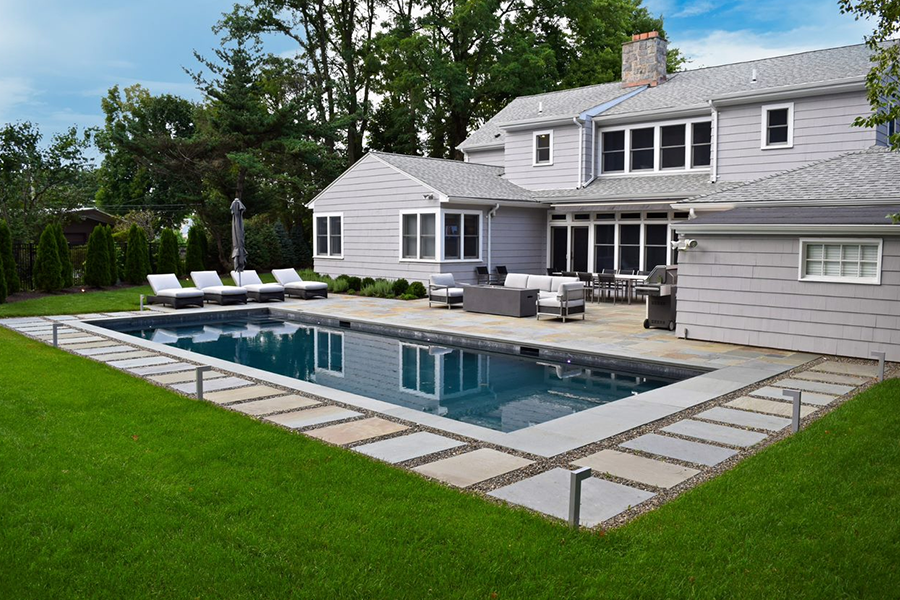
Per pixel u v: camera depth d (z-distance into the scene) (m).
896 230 9.43
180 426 6.20
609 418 6.84
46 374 8.48
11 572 3.45
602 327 13.58
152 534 3.91
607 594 3.32
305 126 30.42
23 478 4.75
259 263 29.47
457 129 35.25
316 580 3.40
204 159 29.34
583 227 20.77
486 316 15.52
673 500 4.57
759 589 3.36
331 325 15.66
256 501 4.41
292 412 6.99
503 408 8.28
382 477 4.91
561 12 33.75
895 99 6.75
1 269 16.91
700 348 11.01
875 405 6.98
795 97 16.17
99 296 19.00
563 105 23.08
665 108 18.92
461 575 3.48
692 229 11.59
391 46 32.81
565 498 4.66
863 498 4.49
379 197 21.05
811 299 10.41
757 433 6.31
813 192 12.16
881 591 3.34
